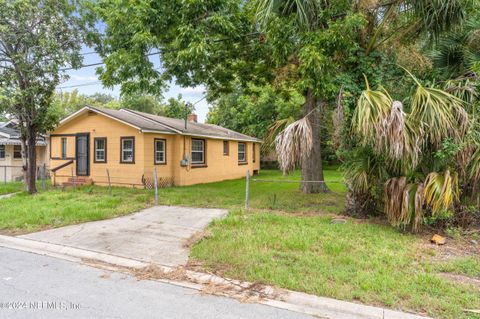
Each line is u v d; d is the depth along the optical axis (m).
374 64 6.83
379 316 3.15
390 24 6.99
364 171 6.33
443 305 3.24
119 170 13.52
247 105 23.11
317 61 6.21
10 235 6.14
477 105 5.67
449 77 6.80
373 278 3.81
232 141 18.55
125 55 8.11
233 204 8.88
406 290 3.54
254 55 10.16
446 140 5.35
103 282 4.04
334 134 6.74
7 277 4.20
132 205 8.73
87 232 6.24
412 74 6.69
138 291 3.78
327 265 4.26
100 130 13.98
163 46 9.04
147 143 13.07
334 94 6.59
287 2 6.14
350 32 6.35
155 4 7.87
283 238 5.38
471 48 6.76
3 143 17.53
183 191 11.81
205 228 6.36
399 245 5.05
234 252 4.79
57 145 15.27
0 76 10.23
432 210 5.50
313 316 3.22
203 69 10.61
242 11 8.90
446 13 6.05
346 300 3.41
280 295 3.59
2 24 10.01
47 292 3.73
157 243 5.52
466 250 4.90
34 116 11.12
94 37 11.29
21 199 9.80
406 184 5.68
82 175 14.52
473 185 5.68
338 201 9.28
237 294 3.67
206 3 7.79
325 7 6.82
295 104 19.33
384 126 5.10
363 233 5.68
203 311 3.29
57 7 10.73
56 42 10.75
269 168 26.62
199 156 15.79
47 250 5.41
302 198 9.82
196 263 4.55
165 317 3.16
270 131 7.57
